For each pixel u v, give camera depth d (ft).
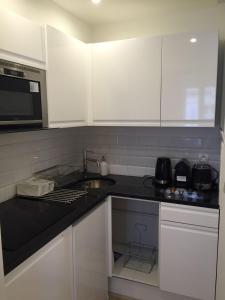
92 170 8.96
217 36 5.85
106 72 6.98
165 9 7.07
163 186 7.14
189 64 6.14
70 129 8.51
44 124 5.51
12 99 4.64
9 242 3.99
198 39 5.99
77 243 5.26
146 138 8.10
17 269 3.67
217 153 7.29
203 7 6.89
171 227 6.22
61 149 8.07
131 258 7.93
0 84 4.37
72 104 6.50
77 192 6.62
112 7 6.90
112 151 8.61
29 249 3.82
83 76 6.97
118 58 6.80
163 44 6.31
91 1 6.49
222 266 5.75
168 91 6.41
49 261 4.37
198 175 6.65
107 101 7.08
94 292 6.21
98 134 8.71
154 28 7.52
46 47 5.43
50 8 6.46
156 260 7.80
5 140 5.95
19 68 4.76
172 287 6.39
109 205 6.79
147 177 8.03
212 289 6.00
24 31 4.83
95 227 6.09
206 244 5.91
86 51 7.04
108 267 7.02
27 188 6.19
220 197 5.64
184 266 6.19
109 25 8.07
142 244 8.48
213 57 5.92
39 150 7.07
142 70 6.59
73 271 5.19
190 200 6.02
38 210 5.37
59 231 4.56
